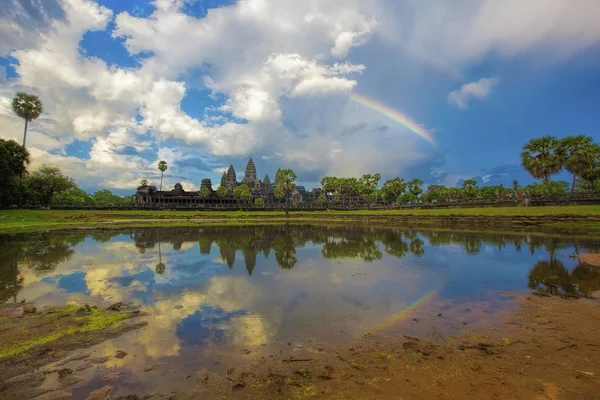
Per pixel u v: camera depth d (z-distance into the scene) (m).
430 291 11.22
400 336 7.43
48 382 5.55
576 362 6.05
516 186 106.19
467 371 5.83
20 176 59.41
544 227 31.34
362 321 8.43
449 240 25.14
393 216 50.31
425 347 6.82
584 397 4.95
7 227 37.75
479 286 11.77
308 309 9.40
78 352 6.66
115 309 9.35
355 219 56.38
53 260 17.52
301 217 63.50
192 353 6.61
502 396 5.04
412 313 9.01
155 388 5.36
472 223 38.44
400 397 5.07
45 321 8.39
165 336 7.47
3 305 9.80
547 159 46.09
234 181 137.38
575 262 15.52
